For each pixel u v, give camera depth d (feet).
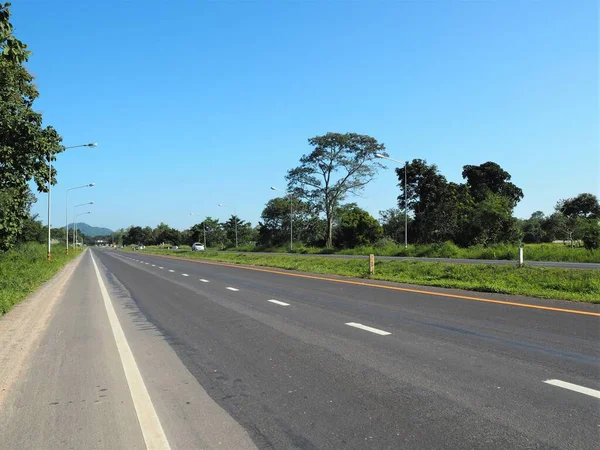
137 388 18.69
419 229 215.10
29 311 40.14
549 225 286.87
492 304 37.24
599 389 16.87
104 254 249.55
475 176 240.73
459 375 18.92
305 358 22.38
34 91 71.26
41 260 113.50
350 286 54.34
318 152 228.22
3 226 70.03
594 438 13.01
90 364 22.57
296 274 76.95
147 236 643.04
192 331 30.30
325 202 237.86
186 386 18.86
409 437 13.41
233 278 71.51
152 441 13.75
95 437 14.16
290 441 13.50
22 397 17.87
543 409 15.11
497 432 13.52
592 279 48.32
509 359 20.99
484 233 177.47
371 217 223.10
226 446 13.33
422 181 225.56
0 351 25.43
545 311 33.35
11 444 13.73
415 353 22.57
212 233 398.62
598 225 115.96
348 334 27.35
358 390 17.57
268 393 17.66
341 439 13.47
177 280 71.26
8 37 27.22
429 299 41.09
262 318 33.96
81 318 36.58
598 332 26.20
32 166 73.72
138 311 39.88
